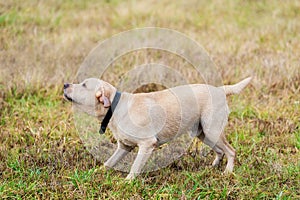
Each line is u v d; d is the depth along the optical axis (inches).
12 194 195.6
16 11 430.3
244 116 273.0
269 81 306.7
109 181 203.0
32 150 227.9
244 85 220.8
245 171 216.4
